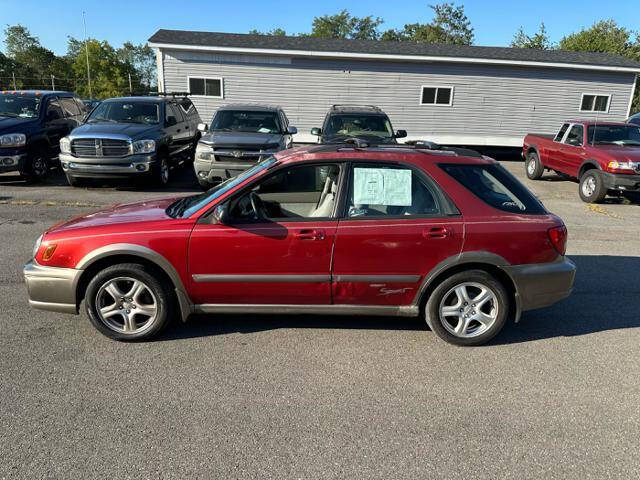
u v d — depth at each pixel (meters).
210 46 16.27
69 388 3.27
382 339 4.12
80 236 3.78
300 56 16.78
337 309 3.99
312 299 3.94
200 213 3.84
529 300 3.97
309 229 3.78
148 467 2.56
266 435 2.85
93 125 10.48
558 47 46.03
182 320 4.03
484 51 18.59
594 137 11.51
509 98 17.98
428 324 4.05
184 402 3.15
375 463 2.64
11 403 3.08
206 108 17.19
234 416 3.03
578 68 17.67
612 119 18.59
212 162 9.69
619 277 5.91
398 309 3.99
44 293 3.84
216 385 3.36
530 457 2.72
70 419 2.94
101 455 2.64
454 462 2.67
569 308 4.93
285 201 4.53
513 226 3.85
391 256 3.82
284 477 2.52
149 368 3.56
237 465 2.60
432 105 17.80
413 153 4.00
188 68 16.80
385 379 3.50
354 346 3.98
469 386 3.44
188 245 3.75
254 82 17.09
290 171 3.92
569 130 12.30
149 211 4.22
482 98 17.89
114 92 58.31
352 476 2.54
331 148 4.11
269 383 3.41
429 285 3.93
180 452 2.69
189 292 3.87
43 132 11.19
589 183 10.91
